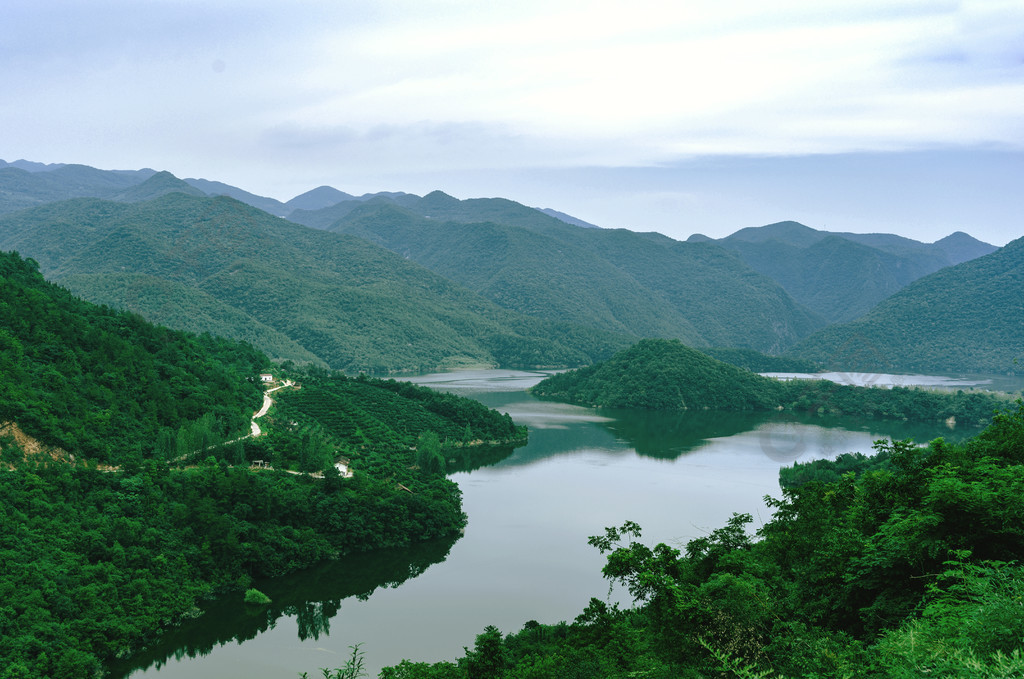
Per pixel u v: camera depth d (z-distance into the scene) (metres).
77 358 179.62
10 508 124.19
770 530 71.62
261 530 150.75
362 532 160.12
